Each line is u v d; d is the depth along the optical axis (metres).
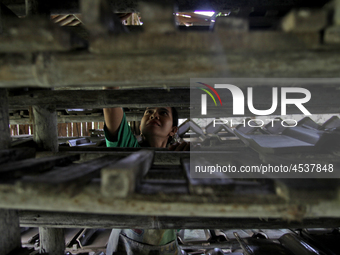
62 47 0.54
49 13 1.30
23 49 0.55
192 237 2.65
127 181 0.55
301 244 1.57
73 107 1.46
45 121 1.41
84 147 1.71
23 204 0.59
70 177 0.61
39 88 1.48
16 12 1.50
